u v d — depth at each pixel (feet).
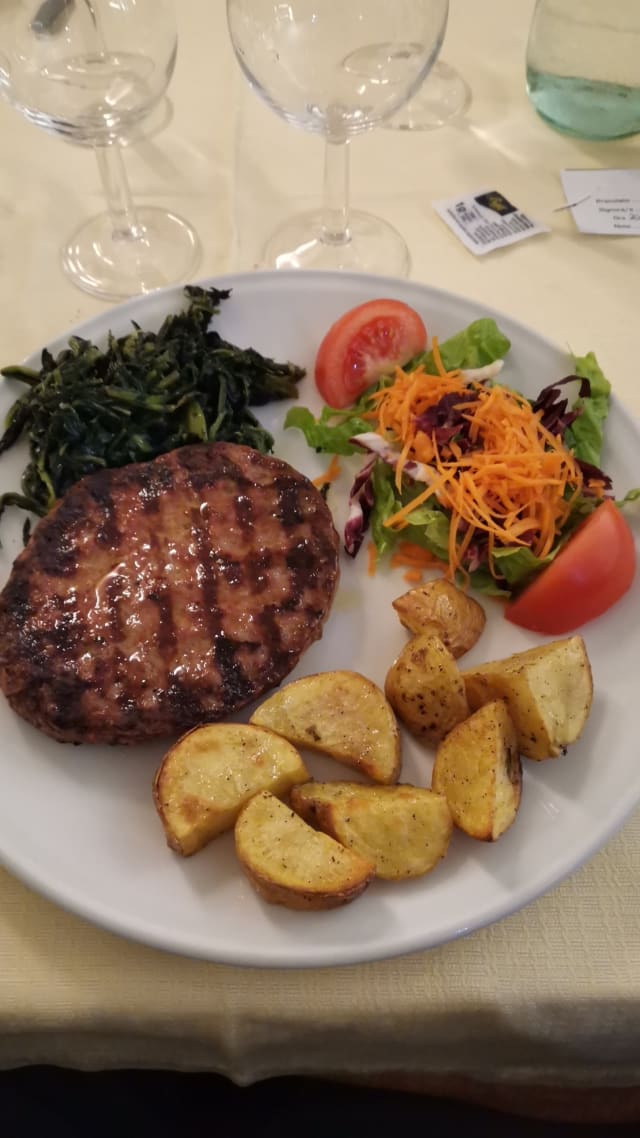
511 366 1.17
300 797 0.80
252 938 0.74
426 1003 0.76
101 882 0.78
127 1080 1.09
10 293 1.30
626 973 0.76
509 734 0.83
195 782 0.79
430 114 1.52
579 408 1.11
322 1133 1.07
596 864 0.82
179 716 0.88
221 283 1.21
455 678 0.85
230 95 1.56
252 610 0.94
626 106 1.43
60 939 0.78
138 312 1.19
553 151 1.48
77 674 0.88
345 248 1.35
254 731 0.82
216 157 1.49
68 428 1.07
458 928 0.74
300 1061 0.82
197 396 1.13
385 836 0.77
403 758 0.91
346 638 1.01
